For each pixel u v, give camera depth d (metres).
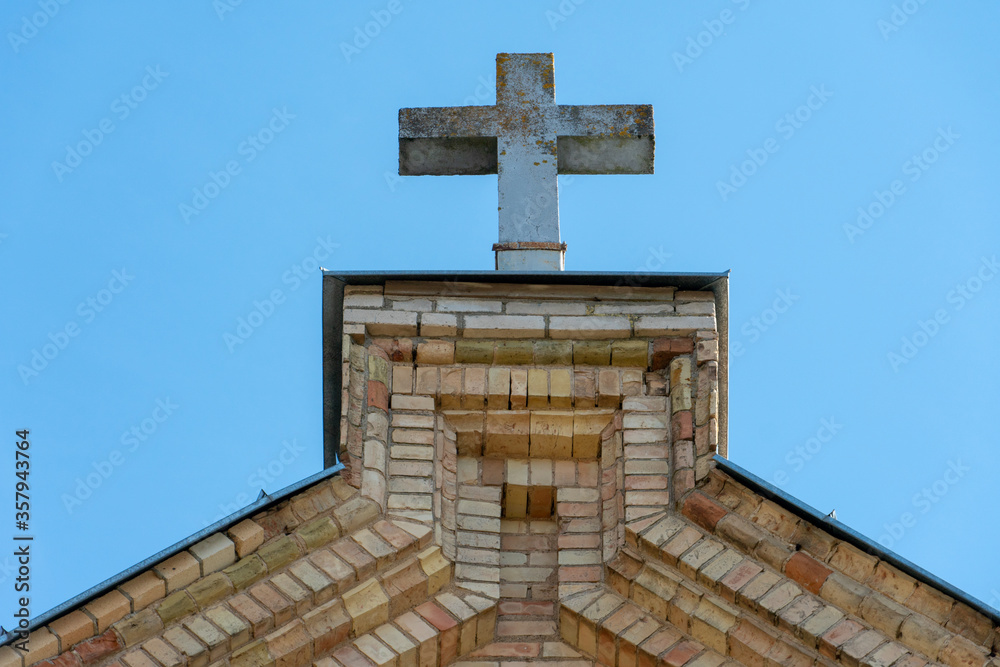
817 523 11.48
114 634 10.80
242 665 10.85
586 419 12.34
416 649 11.22
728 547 11.55
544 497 12.24
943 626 11.03
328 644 11.10
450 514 11.92
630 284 12.79
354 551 11.43
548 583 11.91
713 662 11.13
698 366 12.41
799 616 11.12
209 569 11.19
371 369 12.32
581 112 14.16
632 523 11.76
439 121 14.09
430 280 12.72
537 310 12.67
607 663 11.41
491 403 12.33
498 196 13.80
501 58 14.35
